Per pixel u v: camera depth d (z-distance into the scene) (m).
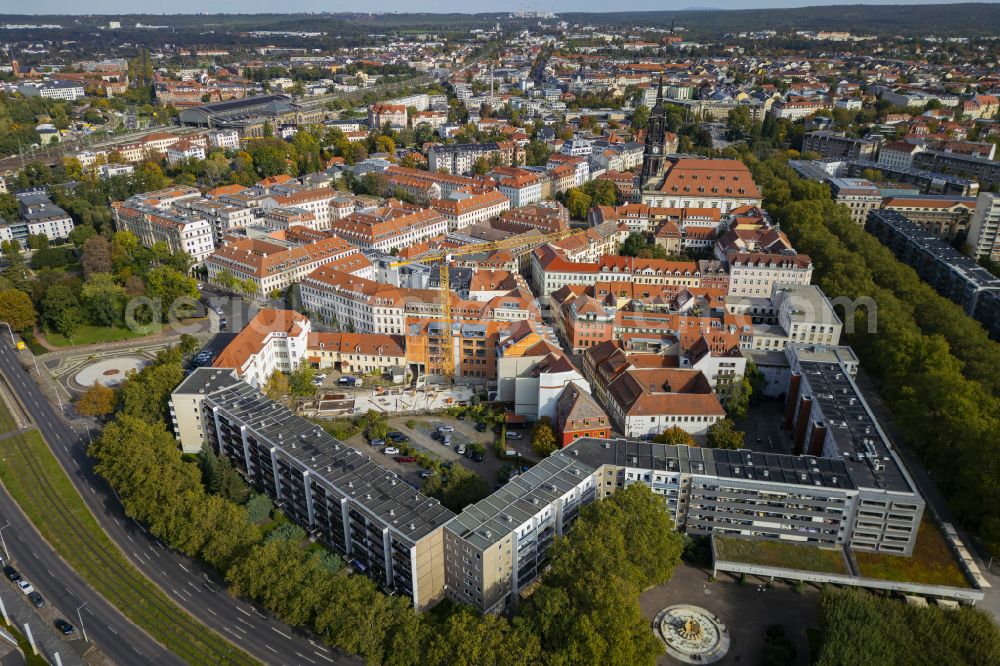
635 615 163.62
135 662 172.38
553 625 164.38
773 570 194.12
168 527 197.50
